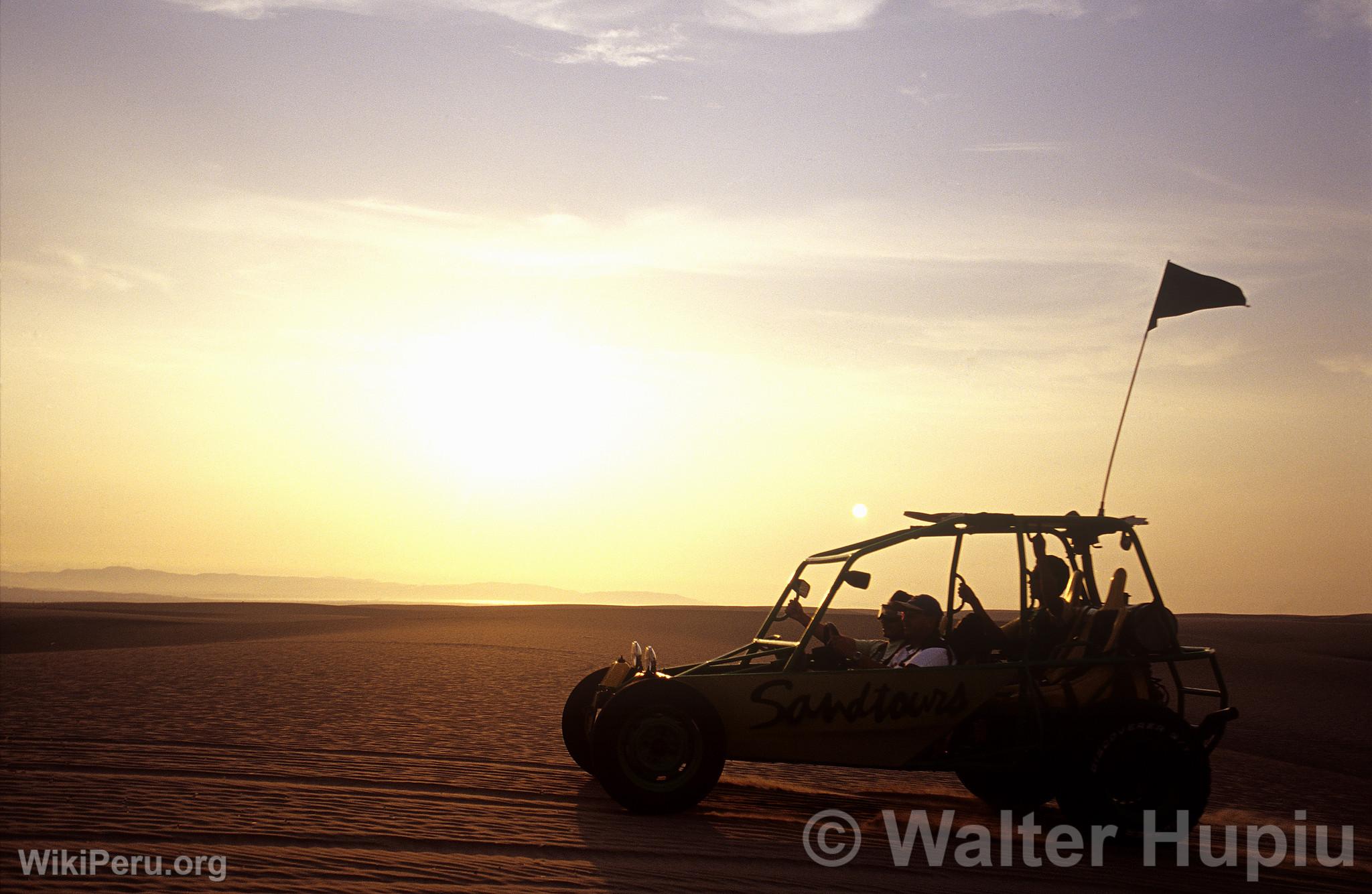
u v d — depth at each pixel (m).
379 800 7.39
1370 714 20.72
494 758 9.99
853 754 7.68
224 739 10.51
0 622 38.94
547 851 6.11
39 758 8.64
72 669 19.22
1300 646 41.66
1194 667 29.28
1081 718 7.48
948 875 6.23
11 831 5.84
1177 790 7.39
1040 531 8.12
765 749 7.70
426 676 19.45
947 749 7.89
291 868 5.36
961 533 8.10
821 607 7.99
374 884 5.15
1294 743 15.90
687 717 7.47
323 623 46.44
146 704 13.75
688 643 37.09
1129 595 8.16
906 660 8.05
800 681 7.72
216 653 24.59
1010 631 8.16
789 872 6.00
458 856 5.84
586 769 8.86
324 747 10.18
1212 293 8.65
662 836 6.73
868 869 6.20
